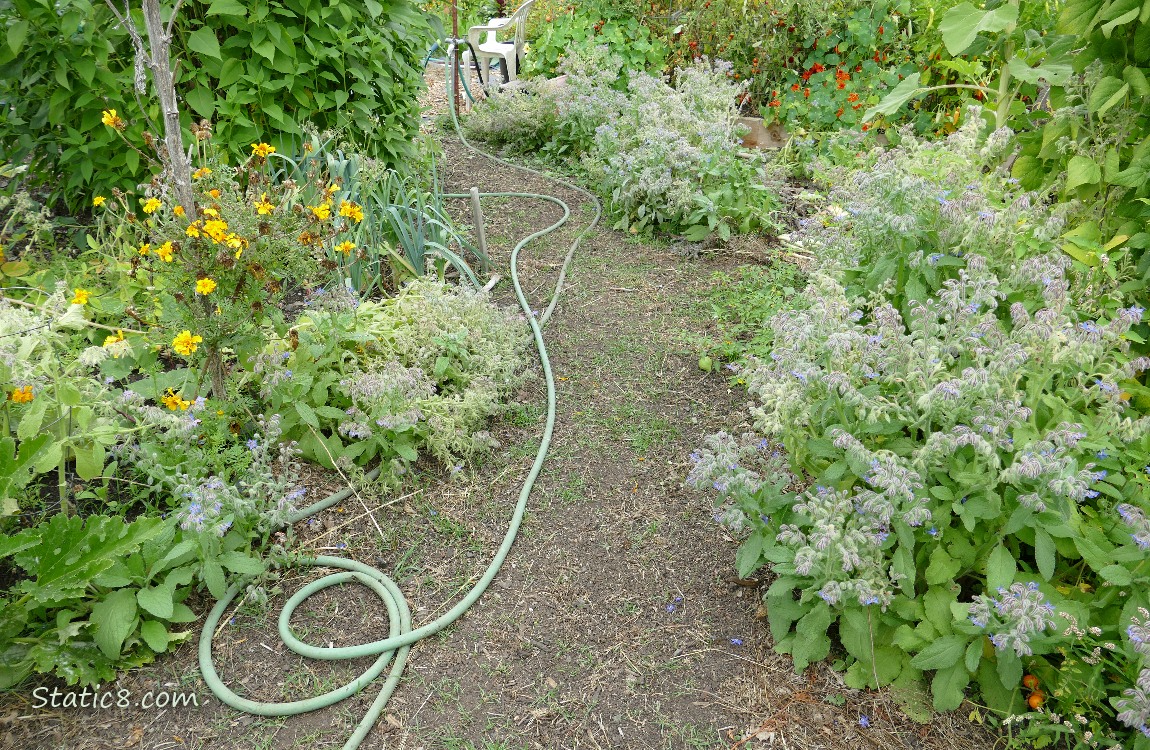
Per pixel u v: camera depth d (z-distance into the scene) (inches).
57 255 160.4
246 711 92.4
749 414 143.0
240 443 124.6
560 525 120.8
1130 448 104.3
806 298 144.1
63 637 92.4
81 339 134.6
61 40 154.6
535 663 99.9
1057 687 89.0
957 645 89.0
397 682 96.7
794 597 101.4
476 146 282.7
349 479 125.7
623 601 108.3
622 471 131.2
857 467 94.6
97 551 92.9
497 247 203.6
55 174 177.3
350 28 186.4
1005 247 129.6
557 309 177.0
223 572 106.1
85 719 90.9
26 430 102.0
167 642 96.9
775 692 95.6
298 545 114.7
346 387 124.4
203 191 128.6
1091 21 130.3
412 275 175.2
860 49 264.4
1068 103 143.2
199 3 167.5
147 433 117.0
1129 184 124.4
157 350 126.6
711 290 183.0
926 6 252.1
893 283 138.5
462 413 131.5
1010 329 123.8
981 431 93.4
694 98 237.5
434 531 119.2
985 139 176.2
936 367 99.9
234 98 168.7
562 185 246.5
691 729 91.8
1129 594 89.4
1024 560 103.9
